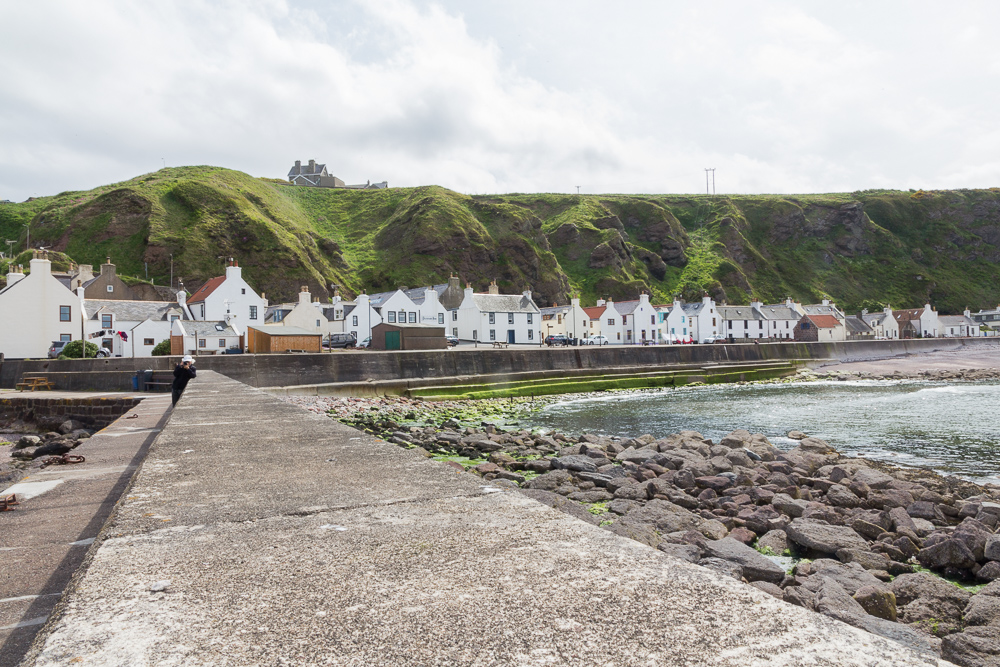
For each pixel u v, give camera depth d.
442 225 114.94
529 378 42.34
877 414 28.42
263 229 93.94
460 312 71.19
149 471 3.84
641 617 1.46
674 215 169.25
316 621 1.50
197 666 1.25
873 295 151.88
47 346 41.56
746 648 1.28
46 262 41.88
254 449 4.79
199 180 103.38
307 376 33.06
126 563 2.02
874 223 174.38
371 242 125.88
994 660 5.07
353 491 3.14
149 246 84.25
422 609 1.55
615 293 124.38
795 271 155.50
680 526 9.22
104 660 1.28
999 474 15.40
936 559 7.93
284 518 2.61
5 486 11.23
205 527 2.49
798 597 6.39
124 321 49.41
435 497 2.96
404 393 35.94
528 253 118.12
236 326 57.09
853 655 1.26
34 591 4.04
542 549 2.07
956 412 28.73
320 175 178.62
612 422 26.75
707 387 46.88
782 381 52.78
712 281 134.62
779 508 10.63
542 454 16.94
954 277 162.00
